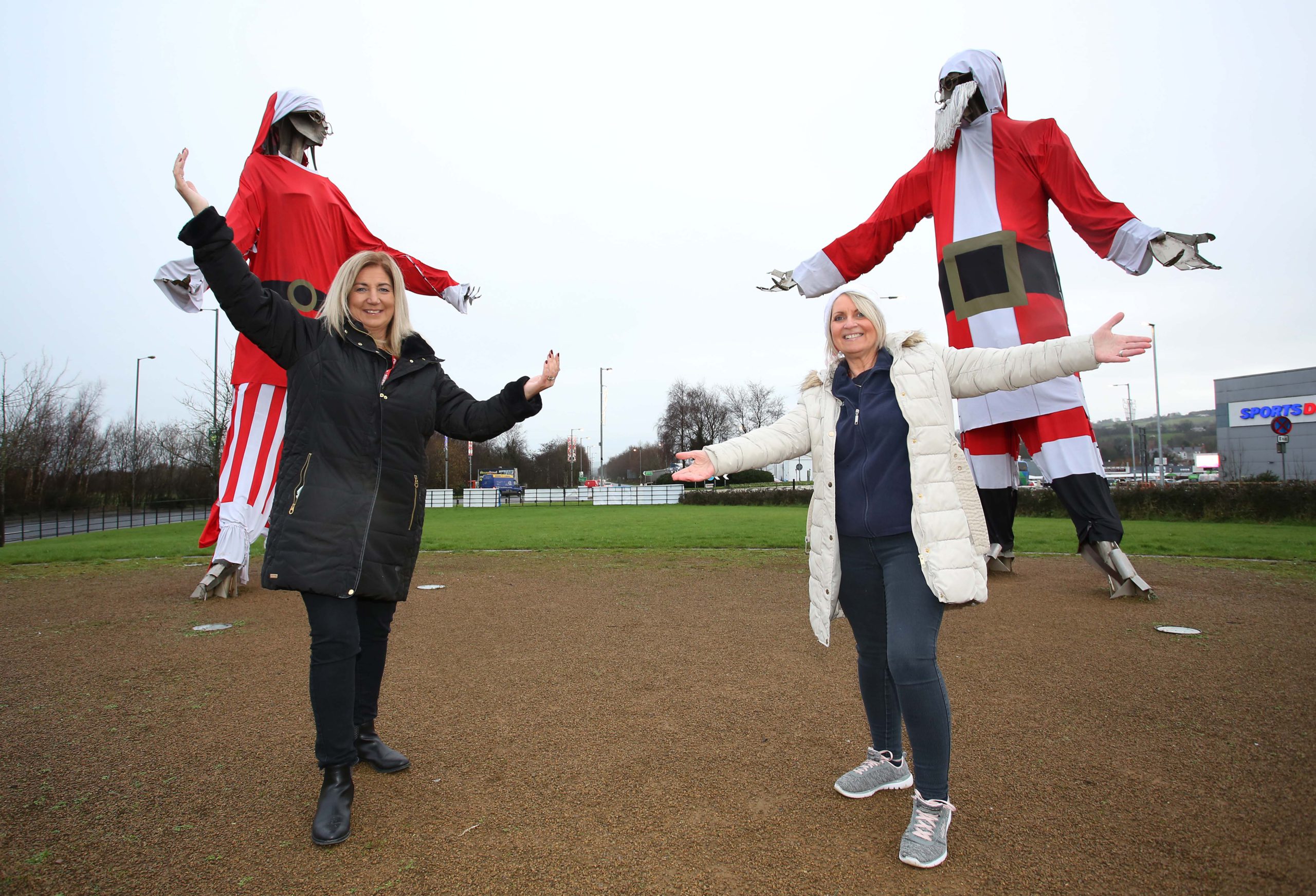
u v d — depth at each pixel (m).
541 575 8.94
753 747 3.27
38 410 27.55
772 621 6.09
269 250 7.03
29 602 7.14
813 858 2.32
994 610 6.40
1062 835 2.42
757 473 61.25
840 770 3.01
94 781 2.93
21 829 2.52
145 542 14.56
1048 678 4.27
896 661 2.37
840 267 7.92
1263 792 2.70
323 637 2.54
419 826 2.54
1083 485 7.04
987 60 6.91
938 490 2.46
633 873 2.23
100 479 39.91
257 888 2.15
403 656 4.95
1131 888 2.10
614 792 2.82
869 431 2.62
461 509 35.78
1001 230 6.89
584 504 43.53
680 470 2.73
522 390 2.85
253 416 7.46
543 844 2.42
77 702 3.95
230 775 2.99
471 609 6.70
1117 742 3.25
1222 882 2.12
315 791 2.84
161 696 4.06
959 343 7.21
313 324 2.79
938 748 2.34
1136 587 6.84
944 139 7.05
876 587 2.67
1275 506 17.50
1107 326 2.45
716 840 2.44
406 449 2.82
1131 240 6.20
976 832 2.46
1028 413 7.29
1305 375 41.69
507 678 4.43
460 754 3.21
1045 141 6.68
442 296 7.89
